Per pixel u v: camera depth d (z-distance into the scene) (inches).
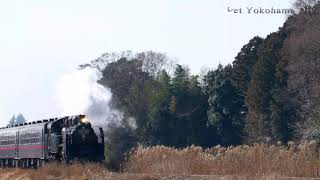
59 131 7736.2
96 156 7470.5
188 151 6323.8
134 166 6555.1
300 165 5295.3
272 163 5418.3
